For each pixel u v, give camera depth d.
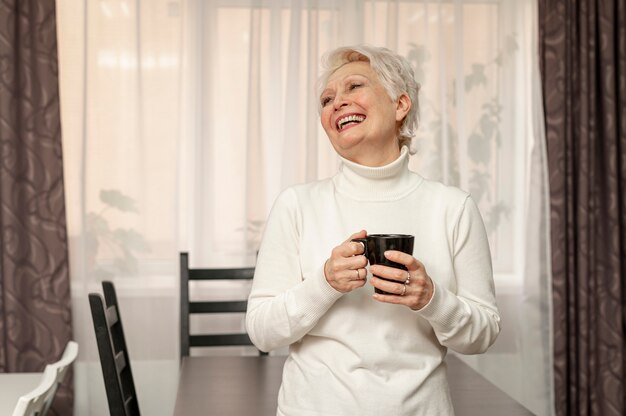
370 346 1.36
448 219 1.45
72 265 3.48
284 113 3.55
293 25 3.54
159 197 3.50
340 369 1.36
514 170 3.68
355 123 1.42
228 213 3.58
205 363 2.49
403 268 1.27
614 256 3.63
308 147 3.54
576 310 3.64
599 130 3.68
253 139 3.52
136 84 3.46
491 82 3.66
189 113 3.55
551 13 3.60
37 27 3.35
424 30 3.60
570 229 3.62
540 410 3.68
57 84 3.37
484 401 1.95
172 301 3.52
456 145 3.63
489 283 1.46
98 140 3.45
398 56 1.45
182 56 3.50
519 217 3.68
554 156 3.61
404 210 1.44
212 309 2.92
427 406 1.38
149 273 3.50
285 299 1.34
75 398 3.48
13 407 1.96
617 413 3.64
